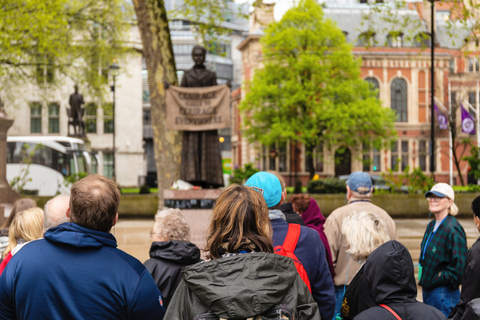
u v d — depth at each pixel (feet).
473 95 144.46
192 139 32.71
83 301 6.86
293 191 79.61
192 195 31.65
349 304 9.77
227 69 228.63
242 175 94.84
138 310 7.07
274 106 116.26
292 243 9.69
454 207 14.58
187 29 214.90
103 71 90.89
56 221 9.39
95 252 7.17
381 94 155.43
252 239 6.85
